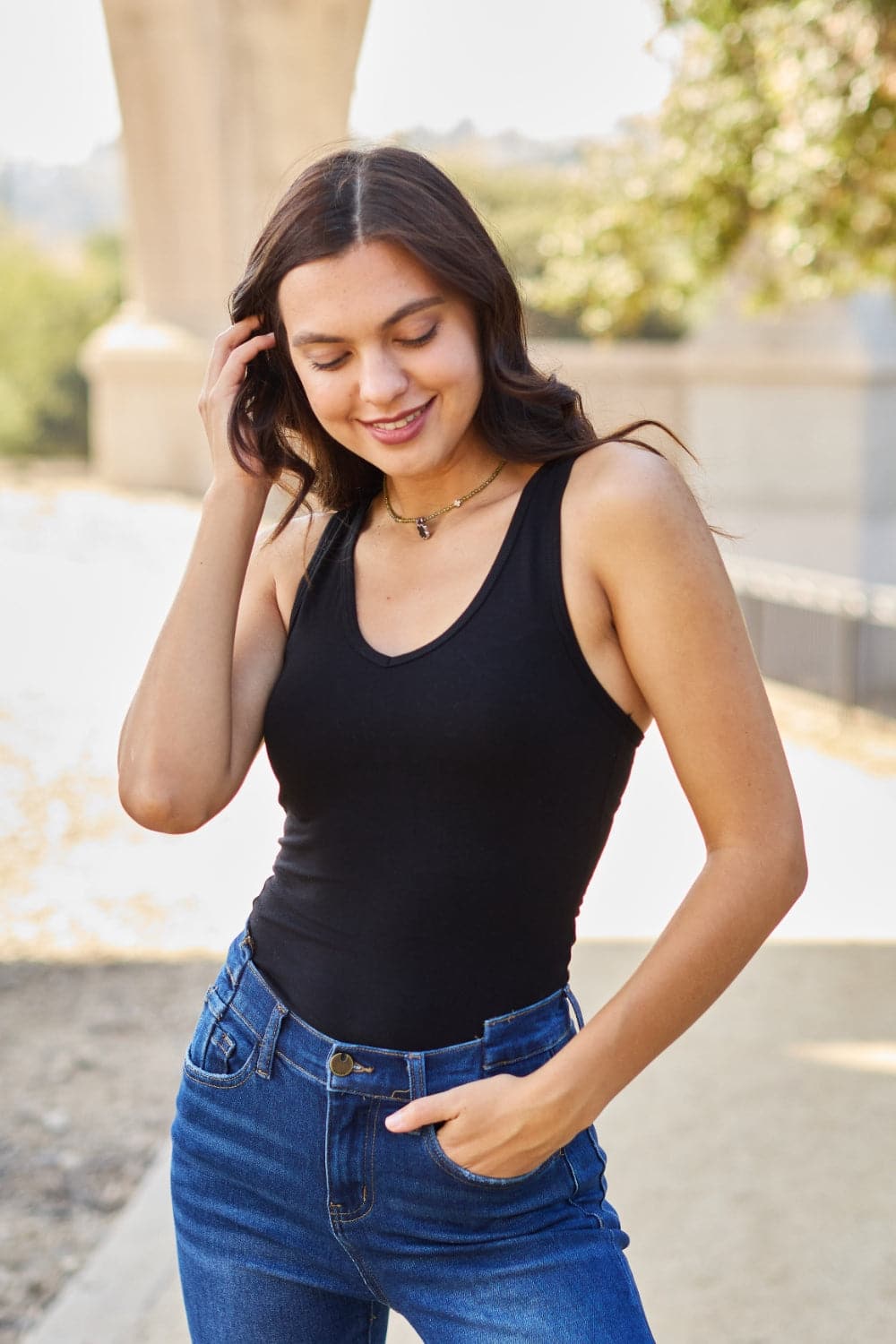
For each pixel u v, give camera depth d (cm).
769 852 149
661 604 149
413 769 155
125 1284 308
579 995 456
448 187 158
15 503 1638
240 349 177
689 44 825
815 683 962
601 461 156
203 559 175
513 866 155
